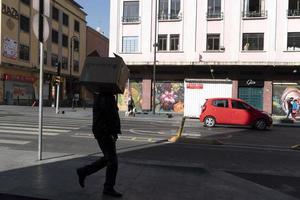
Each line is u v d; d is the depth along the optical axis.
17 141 13.62
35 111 36.34
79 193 6.88
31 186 7.22
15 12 50.81
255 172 9.57
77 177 7.99
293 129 25.00
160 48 39.62
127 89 40.44
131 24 40.38
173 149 12.99
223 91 31.50
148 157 11.27
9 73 50.06
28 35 54.56
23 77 53.50
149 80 39.88
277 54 37.00
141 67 39.84
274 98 37.19
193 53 38.59
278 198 7.14
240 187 7.82
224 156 11.92
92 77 6.66
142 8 40.00
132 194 6.96
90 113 35.50
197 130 21.03
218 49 38.31
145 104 39.94
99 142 6.83
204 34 38.56
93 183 7.54
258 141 16.73
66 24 68.56
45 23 9.33
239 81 37.72
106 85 6.66
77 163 9.49
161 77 39.56
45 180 7.68
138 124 24.03
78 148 12.58
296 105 35.84
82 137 15.39
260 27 37.44
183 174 8.82
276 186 8.19
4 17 48.34
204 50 38.44
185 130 20.62
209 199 6.84
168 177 8.41
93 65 6.76
